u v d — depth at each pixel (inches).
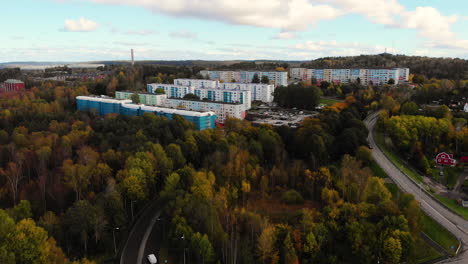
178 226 6530.5
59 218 6998.0
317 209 7765.8
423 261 6264.8
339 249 6437.0
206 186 7524.6
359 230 6358.3
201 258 6279.5
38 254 5546.3
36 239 5679.1
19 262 5477.4
